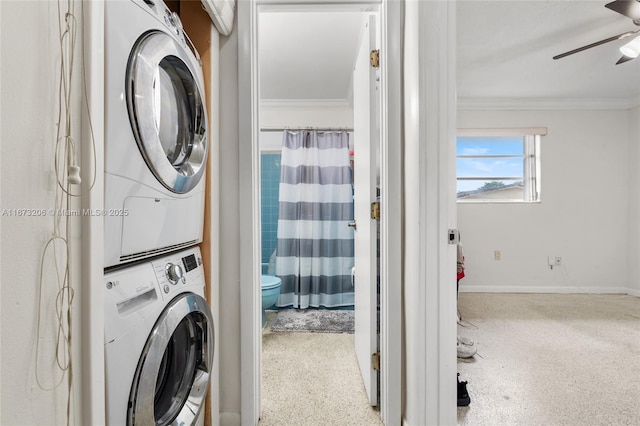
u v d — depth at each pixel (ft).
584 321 8.52
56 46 1.74
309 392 5.18
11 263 1.51
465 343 6.68
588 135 11.51
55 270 1.74
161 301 2.76
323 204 10.10
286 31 6.93
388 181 4.45
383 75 4.55
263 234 10.54
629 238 11.43
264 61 8.21
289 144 10.18
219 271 4.43
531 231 11.65
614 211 11.53
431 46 3.84
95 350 1.94
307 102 10.68
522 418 4.51
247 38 4.39
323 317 8.93
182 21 4.06
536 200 11.82
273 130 10.57
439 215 3.86
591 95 11.00
